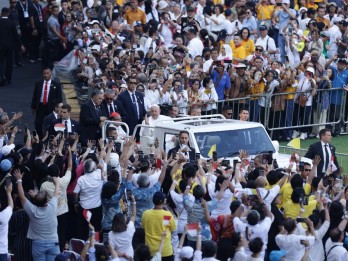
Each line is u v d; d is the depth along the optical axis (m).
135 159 45.59
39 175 41.56
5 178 39.59
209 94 59.59
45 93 59.78
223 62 62.88
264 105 61.41
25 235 39.34
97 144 52.47
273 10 70.88
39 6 79.62
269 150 50.88
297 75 63.22
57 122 53.03
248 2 71.56
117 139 49.97
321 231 38.66
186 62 61.88
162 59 61.75
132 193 40.53
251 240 36.28
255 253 35.84
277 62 62.66
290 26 70.56
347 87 64.06
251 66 62.66
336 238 38.06
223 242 37.19
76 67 67.50
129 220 39.12
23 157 44.44
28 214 38.59
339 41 69.69
